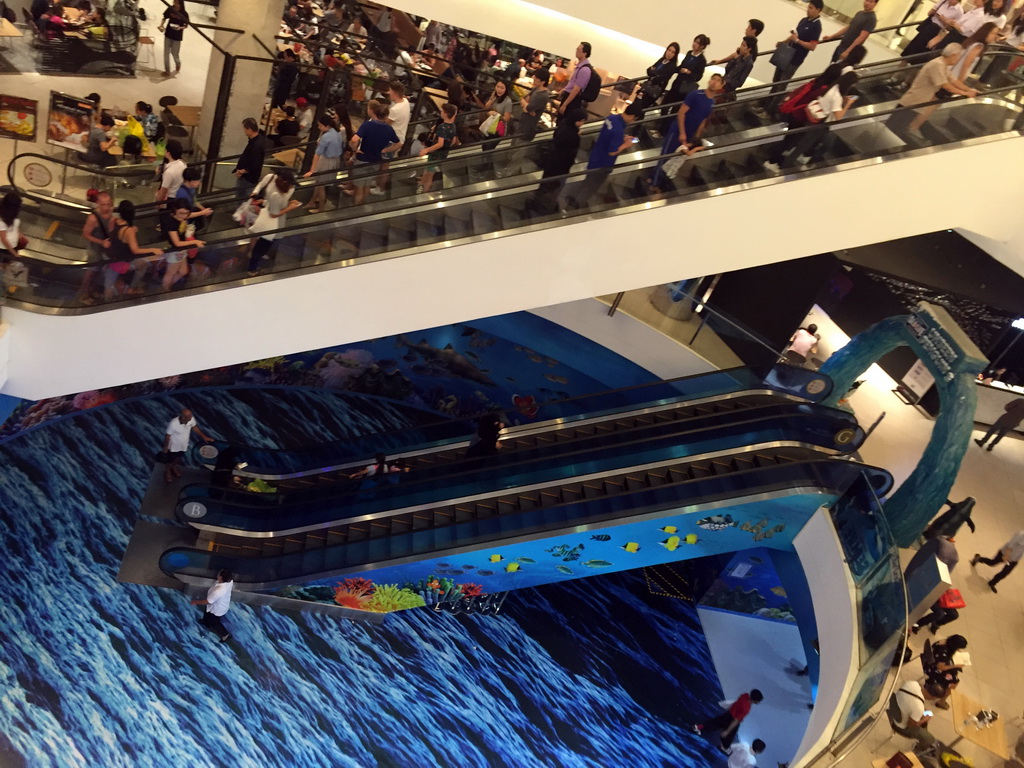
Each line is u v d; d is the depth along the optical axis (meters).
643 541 11.48
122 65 12.96
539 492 12.10
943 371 11.09
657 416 12.97
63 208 8.93
